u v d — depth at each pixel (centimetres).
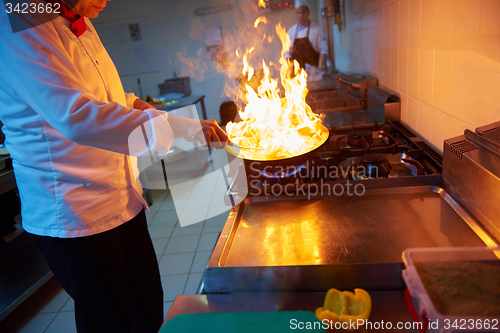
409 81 156
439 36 121
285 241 85
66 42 90
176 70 521
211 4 482
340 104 249
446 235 79
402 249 77
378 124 165
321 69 362
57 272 105
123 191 109
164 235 256
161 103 400
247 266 70
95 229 101
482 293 51
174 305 68
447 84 118
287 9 478
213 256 79
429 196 98
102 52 109
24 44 75
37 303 204
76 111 76
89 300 106
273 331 58
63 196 95
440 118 126
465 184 86
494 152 79
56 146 91
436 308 49
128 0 486
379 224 88
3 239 207
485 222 78
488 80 93
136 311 129
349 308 61
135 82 530
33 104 79
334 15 342
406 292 63
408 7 149
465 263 58
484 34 93
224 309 66
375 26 211
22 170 96
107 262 105
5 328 187
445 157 97
